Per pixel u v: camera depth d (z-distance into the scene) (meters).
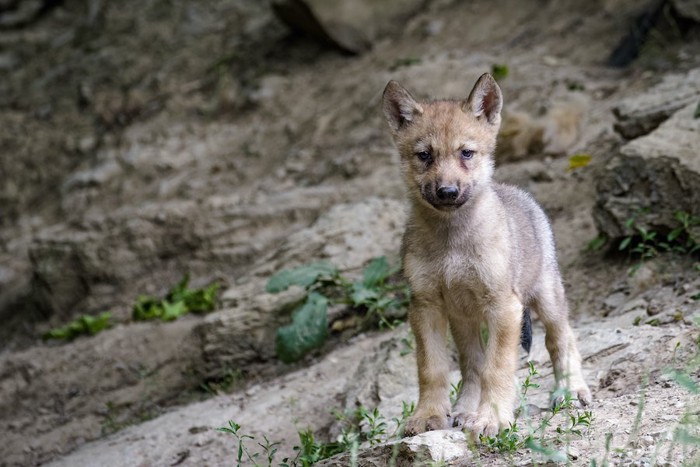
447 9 20.22
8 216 20.78
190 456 10.28
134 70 22.78
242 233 16.17
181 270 16.28
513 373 7.89
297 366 12.29
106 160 19.95
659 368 8.55
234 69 21.28
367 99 18.08
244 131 19.33
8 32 26.02
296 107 19.28
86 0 26.22
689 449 6.63
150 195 18.66
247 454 9.63
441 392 8.05
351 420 9.67
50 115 22.48
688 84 13.22
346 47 20.20
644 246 11.16
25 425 13.34
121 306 16.12
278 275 12.43
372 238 13.64
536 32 18.48
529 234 8.76
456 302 8.21
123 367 13.87
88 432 12.73
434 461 7.20
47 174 21.08
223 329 12.85
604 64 16.88
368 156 16.64
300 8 20.22
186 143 19.64
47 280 16.92
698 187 10.83
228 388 12.44
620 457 6.78
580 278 11.59
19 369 14.67
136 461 10.45
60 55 24.62
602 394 8.52
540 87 16.28
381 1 20.42
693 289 10.15
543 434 7.25
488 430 7.46
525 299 8.73
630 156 11.47
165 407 12.77
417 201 8.27
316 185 16.69
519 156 14.84
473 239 8.00
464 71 17.33
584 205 13.27
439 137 8.34
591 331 9.72
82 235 17.05
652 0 17.78
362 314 12.58
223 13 23.61
